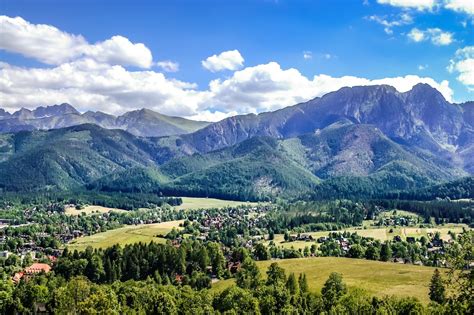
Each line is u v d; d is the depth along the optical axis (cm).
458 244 6269
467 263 6084
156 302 18212
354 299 16325
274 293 18050
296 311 16562
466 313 5847
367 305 15675
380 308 15162
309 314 16688
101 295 16262
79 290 17588
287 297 17750
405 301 15912
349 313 15575
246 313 16975
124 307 17850
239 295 18138
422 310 14712
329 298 17300
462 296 5934
